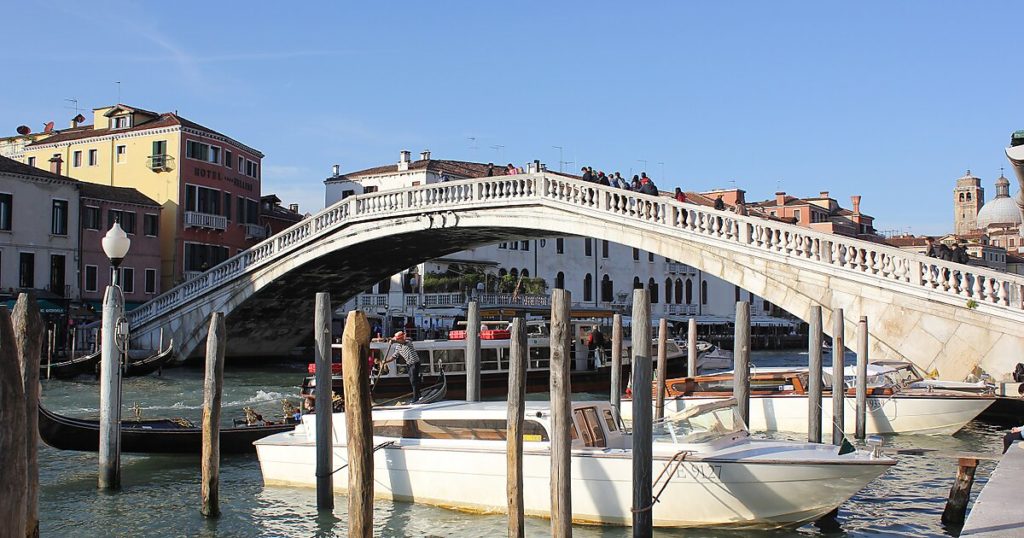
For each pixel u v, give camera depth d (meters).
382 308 44.56
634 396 9.69
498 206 24.36
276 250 30.81
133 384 27.89
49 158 44.31
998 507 7.20
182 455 15.01
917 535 10.82
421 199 26.25
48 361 28.00
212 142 42.91
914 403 17.17
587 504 10.80
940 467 14.76
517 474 9.55
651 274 56.19
